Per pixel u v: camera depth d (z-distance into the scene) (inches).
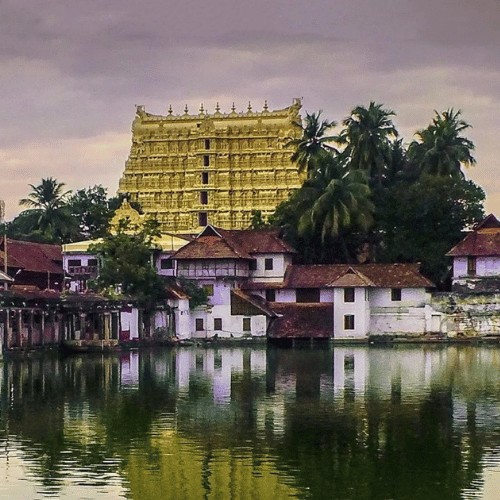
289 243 6097.4
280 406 2994.6
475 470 2257.6
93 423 2753.4
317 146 6501.0
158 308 5408.5
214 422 2753.4
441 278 5826.8
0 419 2819.9
